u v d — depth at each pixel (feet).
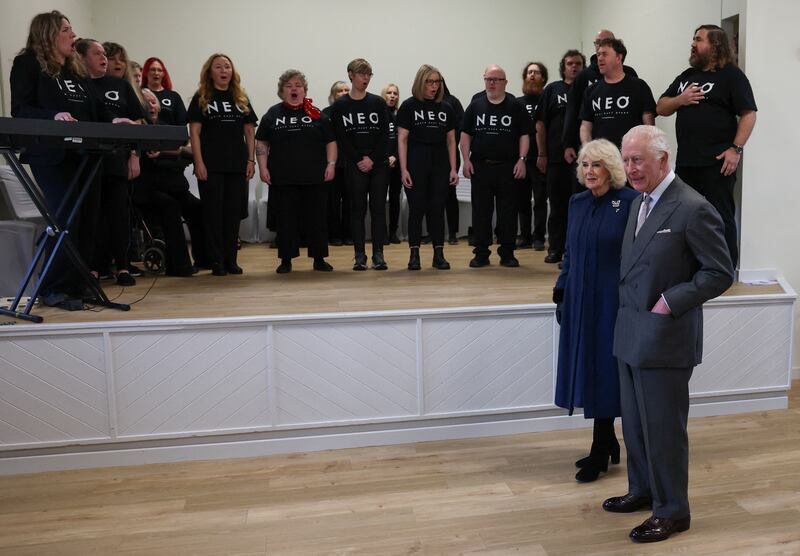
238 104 15.83
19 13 17.80
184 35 25.16
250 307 12.64
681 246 8.15
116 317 11.82
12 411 11.05
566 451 11.55
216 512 9.61
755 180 15.06
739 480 10.29
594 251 9.80
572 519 9.21
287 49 25.84
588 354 9.88
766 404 13.43
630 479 9.37
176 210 16.10
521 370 12.34
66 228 11.94
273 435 11.73
